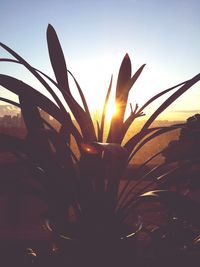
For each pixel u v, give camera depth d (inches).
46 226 21.5
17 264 27.4
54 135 20.7
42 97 22.9
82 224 22.6
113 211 23.5
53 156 23.0
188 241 26.7
